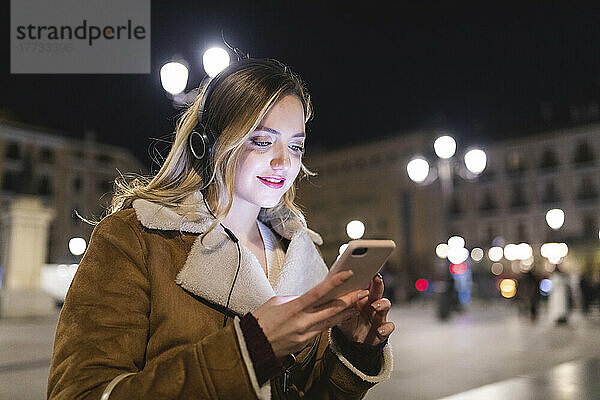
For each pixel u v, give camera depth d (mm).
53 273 18938
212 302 944
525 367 5891
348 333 1095
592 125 41344
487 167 45969
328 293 751
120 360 826
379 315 1088
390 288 24500
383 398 4223
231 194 1019
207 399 745
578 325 12445
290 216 1329
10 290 13742
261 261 1170
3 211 14703
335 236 48156
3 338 8891
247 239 1161
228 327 797
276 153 1042
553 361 6402
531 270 13852
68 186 44312
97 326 837
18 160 41406
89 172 45625
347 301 774
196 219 1006
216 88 1077
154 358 889
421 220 42781
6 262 14117
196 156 1090
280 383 1055
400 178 44594
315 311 758
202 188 1111
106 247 921
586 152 41562
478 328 11492
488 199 45656
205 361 759
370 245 744
